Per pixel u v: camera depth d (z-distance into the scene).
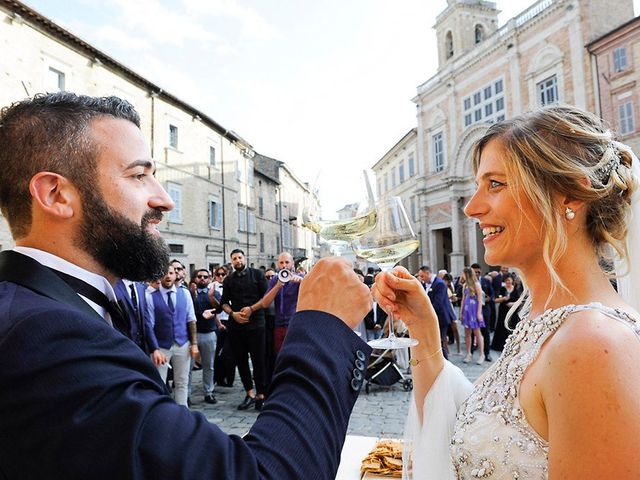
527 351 0.91
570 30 18.44
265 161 35.53
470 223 23.58
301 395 0.71
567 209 0.93
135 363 0.68
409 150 32.19
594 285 0.92
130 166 0.86
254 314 5.26
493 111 22.77
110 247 0.84
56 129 0.82
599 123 0.98
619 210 0.96
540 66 19.98
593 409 0.67
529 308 1.16
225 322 7.08
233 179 25.09
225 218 23.89
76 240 0.83
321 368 0.74
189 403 5.57
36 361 0.59
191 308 5.07
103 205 0.83
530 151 0.93
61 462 0.56
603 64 17.38
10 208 0.85
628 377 0.67
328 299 0.84
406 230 1.47
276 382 0.75
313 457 0.66
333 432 0.70
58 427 0.57
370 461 1.68
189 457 0.59
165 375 4.62
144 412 0.60
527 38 20.67
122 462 0.56
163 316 4.66
